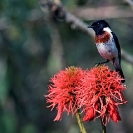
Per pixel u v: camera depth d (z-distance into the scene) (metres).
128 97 17.36
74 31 15.46
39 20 15.33
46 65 16.86
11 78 14.17
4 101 13.73
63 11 12.27
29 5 14.71
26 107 15.78
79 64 16.44
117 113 7.46
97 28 9.82
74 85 7.84
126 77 15.98
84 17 15.58
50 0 12.07
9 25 14.66
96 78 7.53
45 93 16.92
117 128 17.53
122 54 12.52
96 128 16.66
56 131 17.02
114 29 16.95
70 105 7.83
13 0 14.30
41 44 16.41
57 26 14.88
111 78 7.51
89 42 16.36
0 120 13.32
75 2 15.26
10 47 14.73
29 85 16.31
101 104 7.41
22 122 15.26
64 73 7.98
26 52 15.85
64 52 15.45
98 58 16.61
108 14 16.03
